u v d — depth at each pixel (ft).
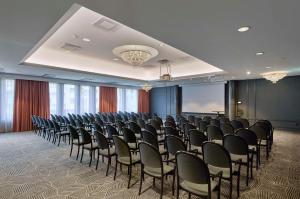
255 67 22.18
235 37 11.92
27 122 30.83
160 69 32.32
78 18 12.92
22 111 30.37
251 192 9.71
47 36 12.04
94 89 39.32
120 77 30.99
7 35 11.69
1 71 25.84
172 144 10.55
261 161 14.53
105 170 12.93
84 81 36.14
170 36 11.76
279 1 7.60
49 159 15.38
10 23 9.93
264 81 33.24
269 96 32.73
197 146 12.84
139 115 31.09
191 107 42.27
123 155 10.64
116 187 10.38
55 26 10.55
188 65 29.04
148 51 18.83
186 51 15.30
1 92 28.71
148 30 10.77
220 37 11.90
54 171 12.75
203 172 6.84
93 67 27.32
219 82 37.47
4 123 28.96
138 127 17.66
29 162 14.64
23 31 11.05
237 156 10.91
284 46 13.79
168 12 8.57
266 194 9.53
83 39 17.01
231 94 35.35
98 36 16.24
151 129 15.93
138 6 7.98
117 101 43.96
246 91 35.01
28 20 9.58
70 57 23.85
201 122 19.01
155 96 50.19
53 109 33.65
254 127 15.25
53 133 22.58
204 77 30.68
